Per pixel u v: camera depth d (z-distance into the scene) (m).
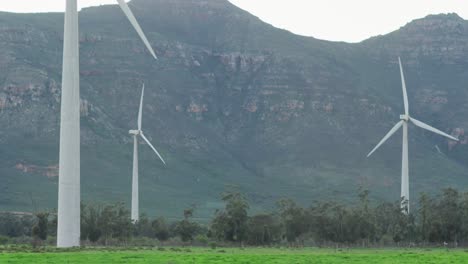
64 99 112.44
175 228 176.00
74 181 112.06
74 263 80.12
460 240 167.75
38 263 79.31
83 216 159.62
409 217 173.12
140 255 91.88
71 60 112.75
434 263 87.00
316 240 164.62
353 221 164.25
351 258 93.62
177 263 81.94
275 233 163.25
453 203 173.38
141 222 185.12
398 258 94.44
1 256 87.38
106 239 159.25
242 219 161.00
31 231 176.25
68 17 112.81
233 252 113.75
